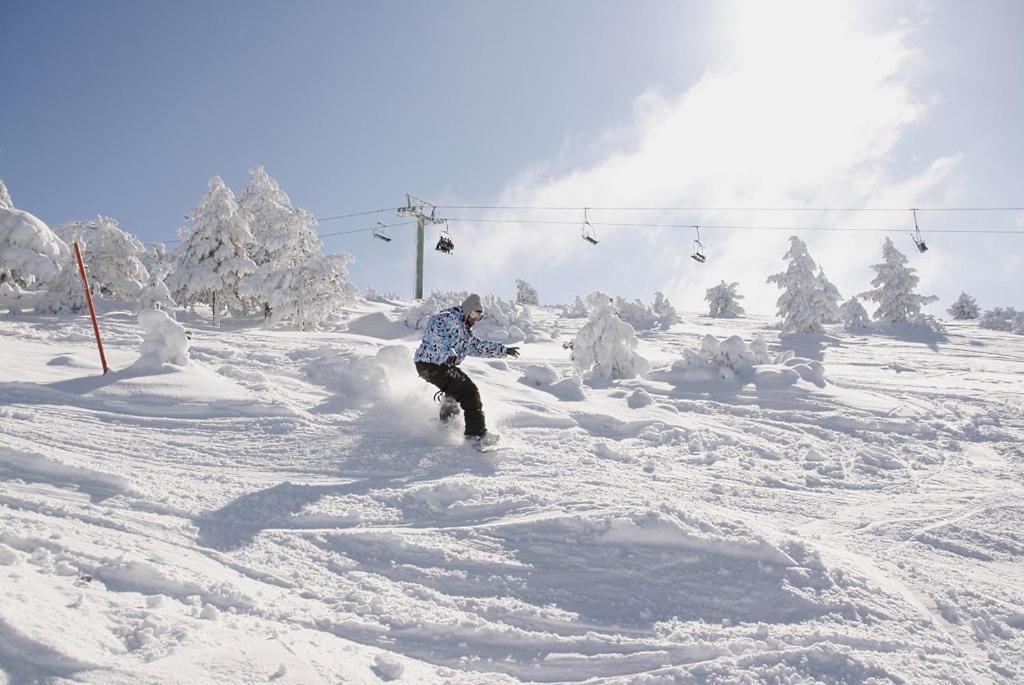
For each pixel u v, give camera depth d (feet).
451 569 12.12
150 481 15.53
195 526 13.21
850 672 8.99
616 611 10.91
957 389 43.19
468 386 20.81
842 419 29.91
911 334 99.14
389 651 9.29
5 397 21.20
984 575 13.50
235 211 80.33
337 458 19.10
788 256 99.66
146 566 10.25
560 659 9.41
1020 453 26.20
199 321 80.53
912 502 18.62
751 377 38.37
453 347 21.06
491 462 19.61
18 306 66.49
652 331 95.04
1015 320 108.06
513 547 13.03
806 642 9.96
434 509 15.17
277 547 12.67
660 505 14.23
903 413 32.09
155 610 8.74
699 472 20.40
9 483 14.06
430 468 18.71
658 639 10.06
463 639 9.82
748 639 10.03
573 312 118.73
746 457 22.75
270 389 25.13
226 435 20.27
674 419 27.61
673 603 11.19
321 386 27.22
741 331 99.45
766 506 17.42
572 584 11.75
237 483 16.31
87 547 10.79
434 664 9.12
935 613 11.48
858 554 14.16
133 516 13.17
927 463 23.98
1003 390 42.98
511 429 23.82
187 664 7.29
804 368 39.68
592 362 38.88
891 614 11.09
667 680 8.61
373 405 24.58
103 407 21.42
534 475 18.48
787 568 12.26
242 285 75.97
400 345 28.71
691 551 12.78
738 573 12.10
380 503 15.46
